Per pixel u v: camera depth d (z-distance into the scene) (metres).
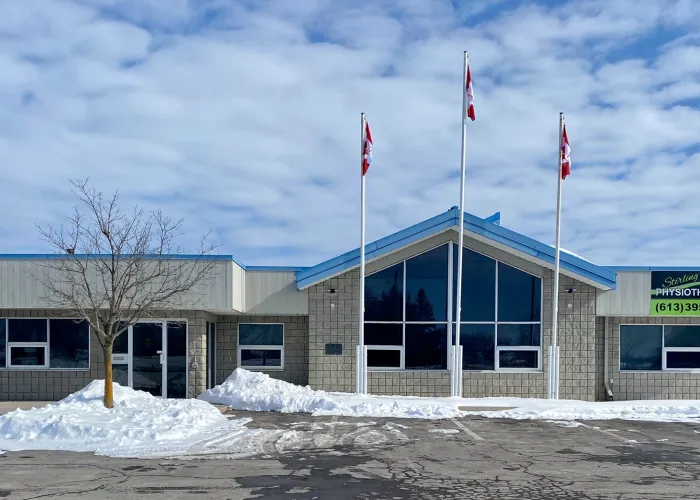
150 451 10.85
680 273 19.00
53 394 18.53
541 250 18.31
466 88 18.05
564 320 18.62
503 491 8.46
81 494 8.22
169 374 18.28
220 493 8.29
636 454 10.91
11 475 9.22
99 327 15.84
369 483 8.82
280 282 19.16
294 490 8.45
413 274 18.92
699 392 19.42
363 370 17.95
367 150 18.08
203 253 18.70
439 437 12.31
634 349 19.70
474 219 18.36
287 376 20.06
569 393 18.44
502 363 18.69
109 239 15.45
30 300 17.50
